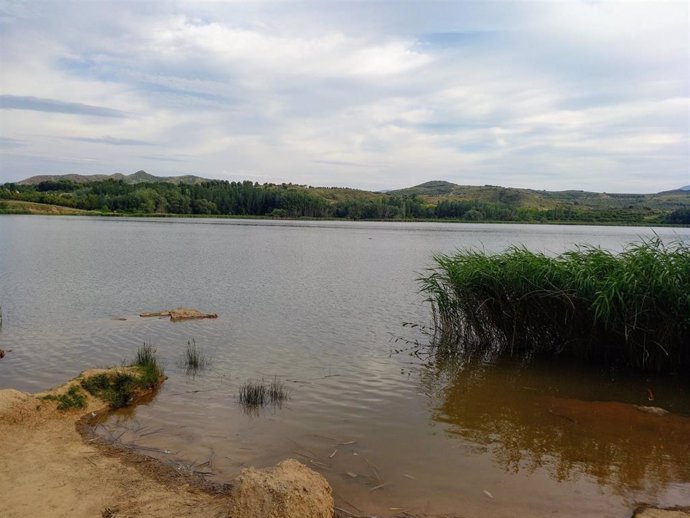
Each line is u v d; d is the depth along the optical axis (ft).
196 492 25.64
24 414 33.24
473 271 54.75
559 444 32.78
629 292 45.55
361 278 115.14
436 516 24.49
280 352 53.42
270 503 21.81
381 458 30.35
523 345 55.26
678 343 47.01
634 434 34.50
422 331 64.18
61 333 58.49
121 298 82.64
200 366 47.67
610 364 50.55
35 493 24.99
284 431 33.76
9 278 100.58
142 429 33.55
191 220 511.81
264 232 324.39
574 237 314.96
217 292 91.61
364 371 47.52
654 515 24.72
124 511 23.61
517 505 25.67
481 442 32.94
